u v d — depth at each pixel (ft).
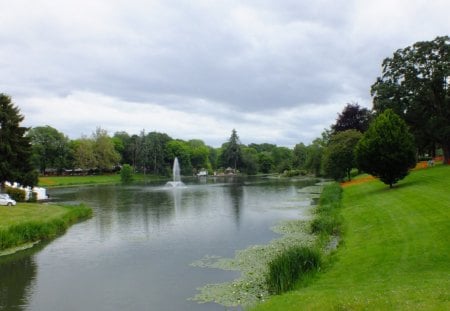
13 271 72.33
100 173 468.75
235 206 156.46
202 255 79.25
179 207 159.94
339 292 43.34
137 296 57.36
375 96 190.90
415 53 178.29
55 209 141.08
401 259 54.34
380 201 109.70
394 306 34.76
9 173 164.76
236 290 57.06
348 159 207.00
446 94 179.73
